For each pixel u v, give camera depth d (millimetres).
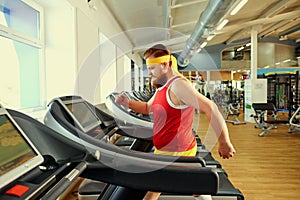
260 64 14297
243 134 6793
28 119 1332
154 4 5402
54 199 935
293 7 7672
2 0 2375
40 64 3035
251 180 3514
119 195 1437
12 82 2506
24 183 980
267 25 10000
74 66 3139
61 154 1301
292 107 9367
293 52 14289
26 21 2764
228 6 4363
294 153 4887
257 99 8758
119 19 6066
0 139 1027
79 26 3318
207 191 1189
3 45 2365
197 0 5539
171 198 2119
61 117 1716
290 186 3305
